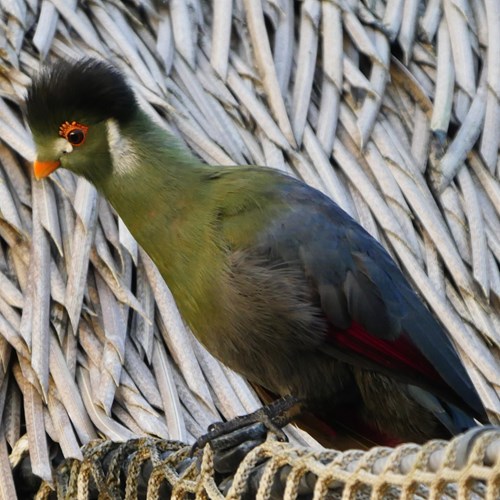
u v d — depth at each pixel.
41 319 8.72
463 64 10.84
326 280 7.94
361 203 9.88
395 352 7.92
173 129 10.00
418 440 8.09
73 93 8.50
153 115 9.96
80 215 9.23
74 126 8.53
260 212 8.05
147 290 9.12
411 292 8.17
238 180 8.21
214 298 7.96
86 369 8.61
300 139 10.20
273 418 7.87
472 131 10.36
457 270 9.46
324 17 11.01
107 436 8.11
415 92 10.63
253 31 10.82
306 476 6.51
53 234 9.16
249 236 7.98
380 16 11.22
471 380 8.55
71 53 10.43
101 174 8.55
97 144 8.52
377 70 10.67
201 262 8.02
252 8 10.95
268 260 7.93
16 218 9.26
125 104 8.49
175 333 8.85
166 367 8.69
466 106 10.62
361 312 7.93
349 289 7.95
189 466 7.38
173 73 10.50
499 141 10.40
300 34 10.94
